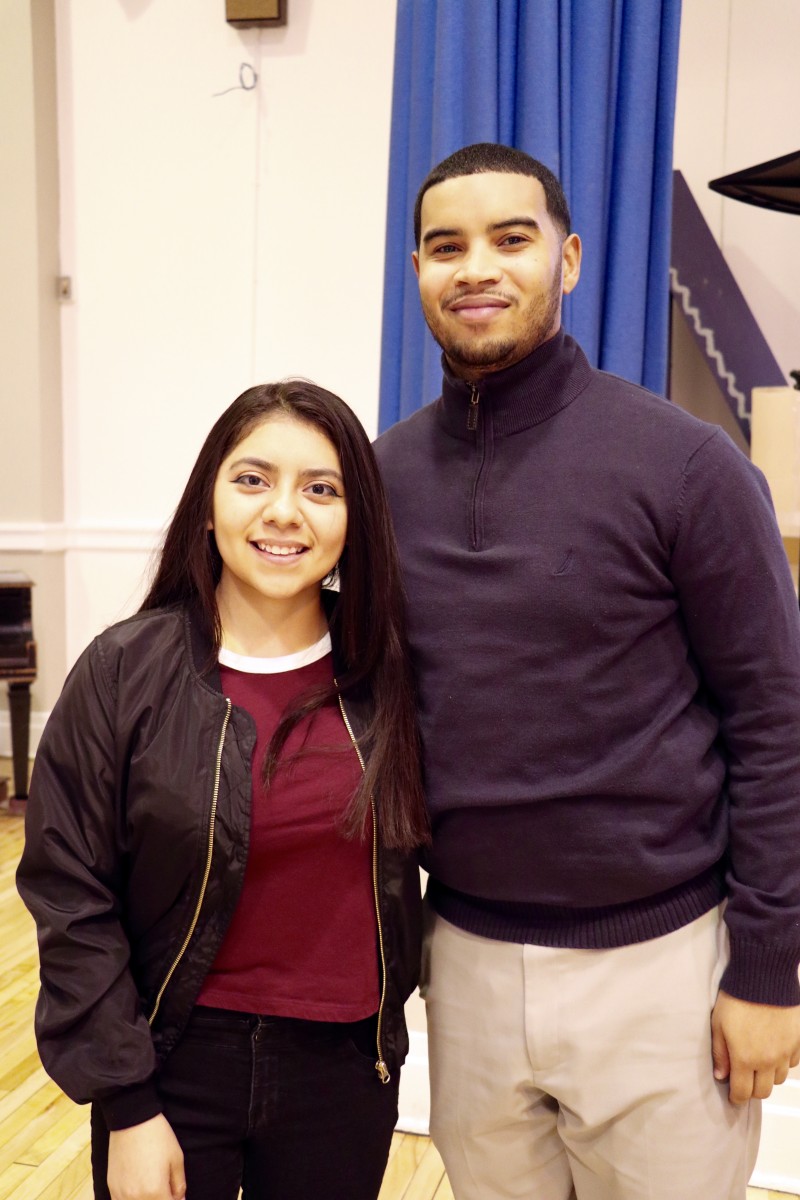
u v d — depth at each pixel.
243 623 1.25
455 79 1.84
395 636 1.25
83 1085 1.09
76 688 1.17
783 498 2.96
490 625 1.23
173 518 1.28
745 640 1.20
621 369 1.84
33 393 4.55
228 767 1.15
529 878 1.23
